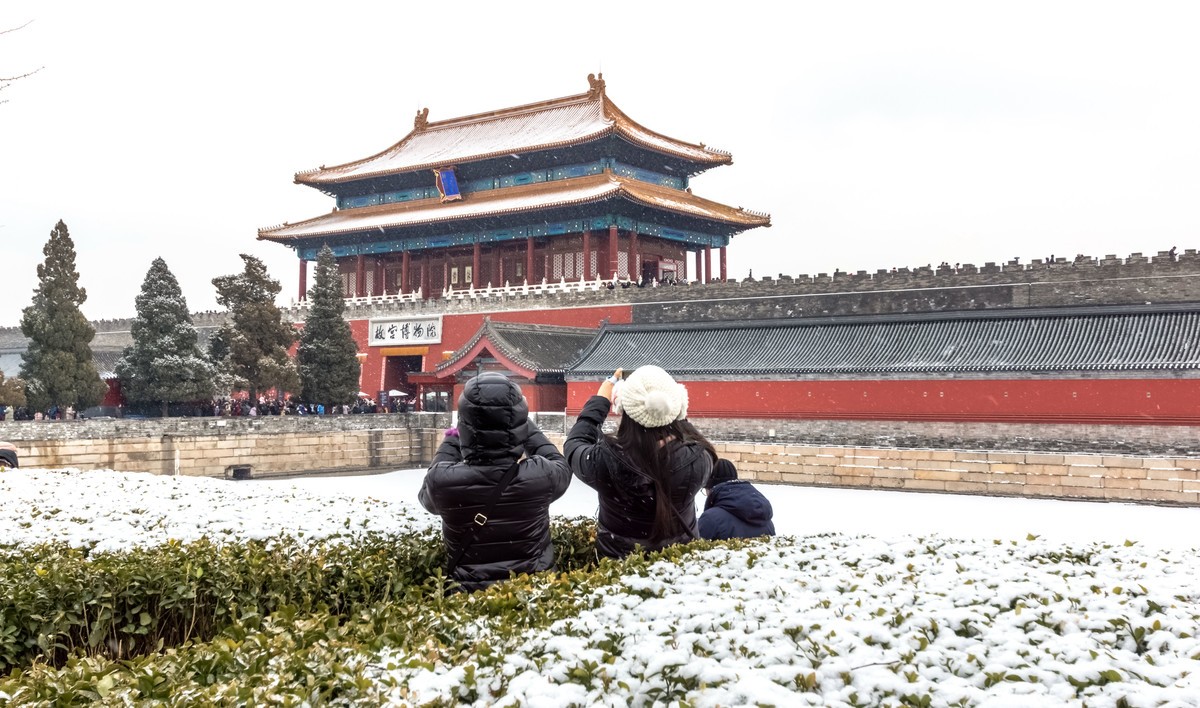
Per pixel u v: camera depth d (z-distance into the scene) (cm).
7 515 1550
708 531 1210
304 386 7425
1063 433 5041
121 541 1280
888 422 5534
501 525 983
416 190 10125
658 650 676
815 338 6128
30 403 6000
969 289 6094
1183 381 4747
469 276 10038
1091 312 5328
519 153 9000
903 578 944
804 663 662
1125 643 755
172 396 6512
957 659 687
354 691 617
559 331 7481
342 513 1501
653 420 1009
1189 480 4688
